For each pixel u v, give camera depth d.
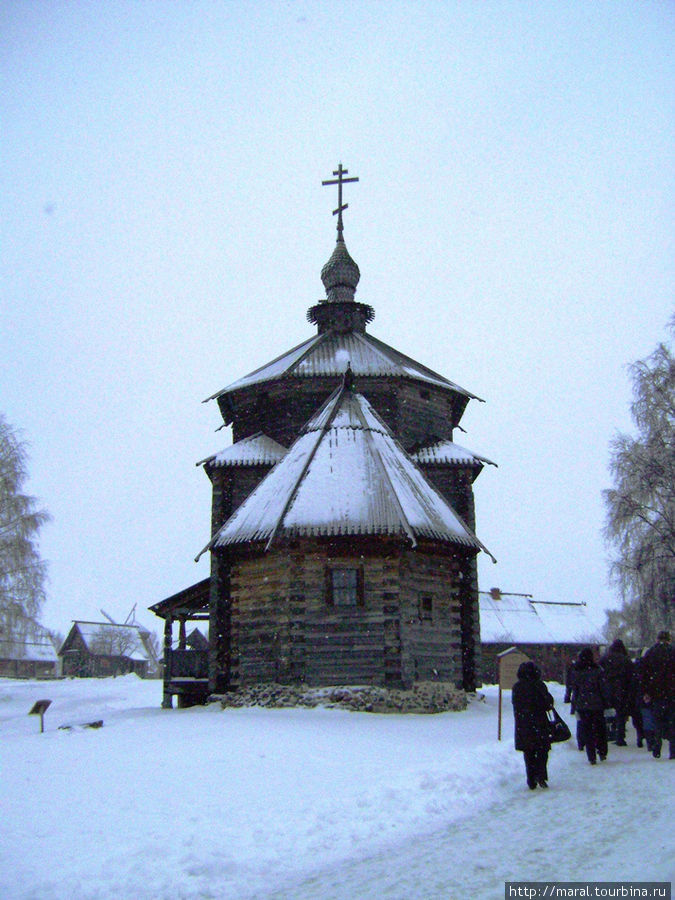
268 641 24.33
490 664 64.25
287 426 30.78
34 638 41.53
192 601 29.55
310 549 24.22
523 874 7.16
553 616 69.38
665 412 33.62
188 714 23.53
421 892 6.83
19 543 41.34
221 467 29.52
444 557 25.81
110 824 9.25
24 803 10.47
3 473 42.47
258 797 10.55
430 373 33.41
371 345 33.03
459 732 17.95
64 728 20.39
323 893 6.98
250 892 7.16
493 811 10.02
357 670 23.44
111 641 84.50
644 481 32.75
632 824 8.73
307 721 20.34
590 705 13.60
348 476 25.25
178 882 7.27
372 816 9.46
